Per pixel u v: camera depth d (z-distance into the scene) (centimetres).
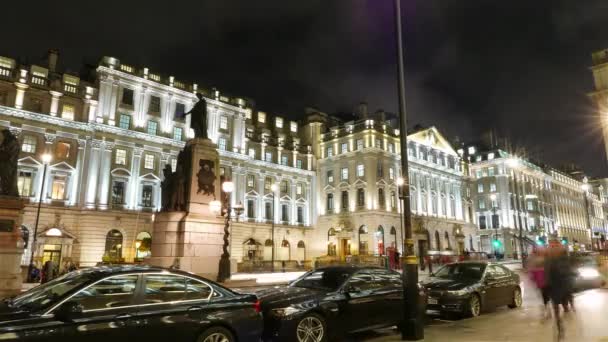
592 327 1102
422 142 7488
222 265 2141
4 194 1958
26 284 2864
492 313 1434
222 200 2508
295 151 7069
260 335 802
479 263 1515
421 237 6738
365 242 6222
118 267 739
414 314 1002
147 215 4988
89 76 5388
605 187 13812
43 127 4478
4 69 4369
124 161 5000
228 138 6112
